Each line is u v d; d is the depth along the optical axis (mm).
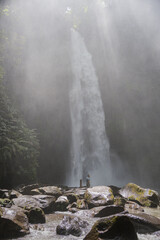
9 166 10742
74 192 8664
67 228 4246
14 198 6262
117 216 3682
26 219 4523
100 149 20688
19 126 12742
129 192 8391
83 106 21234
